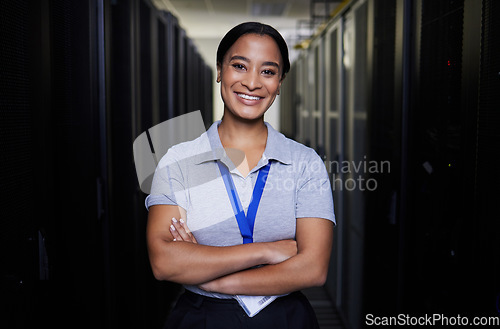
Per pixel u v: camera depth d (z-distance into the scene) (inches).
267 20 426.9
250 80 45.2
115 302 85.4
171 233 46.9
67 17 68.8
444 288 66.0
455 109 63.2
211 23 454.6
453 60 63.9
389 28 88.4
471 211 56.8
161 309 132.6
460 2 61.4
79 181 73.9
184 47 206.2
